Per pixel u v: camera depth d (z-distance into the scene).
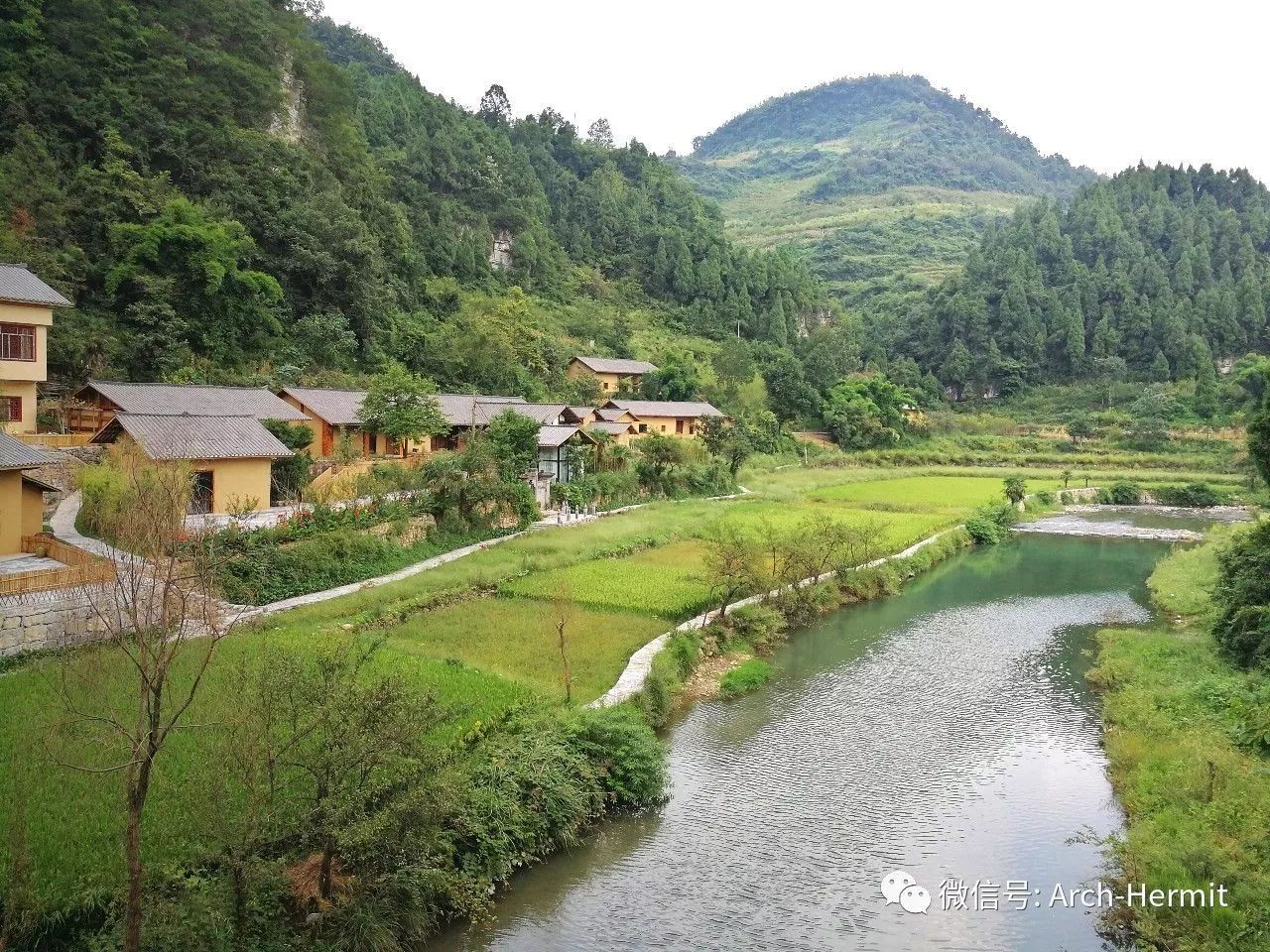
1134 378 156.12
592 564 49.16
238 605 34.91
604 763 25.19
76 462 45.75
